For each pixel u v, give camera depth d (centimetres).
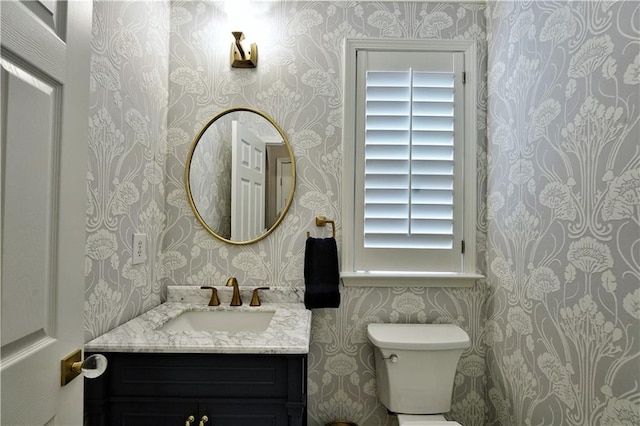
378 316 163
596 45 98
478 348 163
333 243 157
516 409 136
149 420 104
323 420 162
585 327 100
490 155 162
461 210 166
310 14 166
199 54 166
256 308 152
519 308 135
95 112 111
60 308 66
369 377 162
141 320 131
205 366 105
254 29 167
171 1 167
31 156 58
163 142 162
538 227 123
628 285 87
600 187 96
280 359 105
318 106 166
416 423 127
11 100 54
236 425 104
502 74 151
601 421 94
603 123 95
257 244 164
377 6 166
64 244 66
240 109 166
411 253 165
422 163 165
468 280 162
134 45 135
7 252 53
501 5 152
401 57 165
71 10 69
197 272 164
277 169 165
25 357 57
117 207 125
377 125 166
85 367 66
